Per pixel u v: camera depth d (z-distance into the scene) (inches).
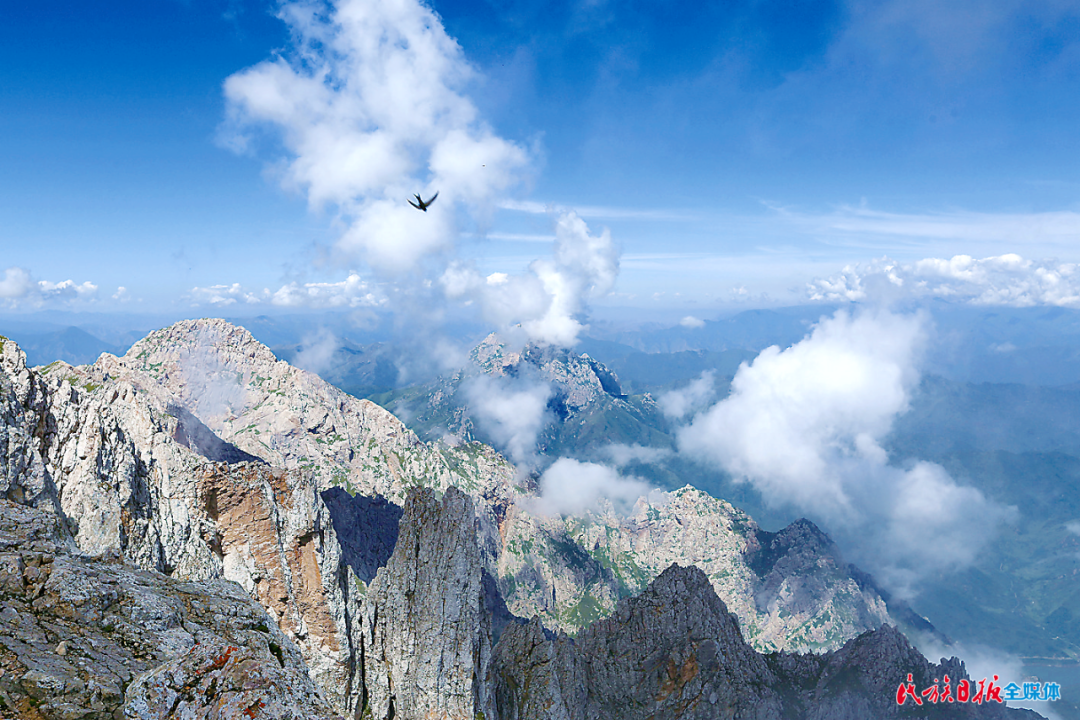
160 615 1072.2
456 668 4180.6
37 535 1248.2
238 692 697.6
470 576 4328.3
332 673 3710.6
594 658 7844.5
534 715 5167.3
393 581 4347.9
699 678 7603.4
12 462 1982.0
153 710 708.0
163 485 3102.9
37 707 776.9
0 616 928.3
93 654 916.6
